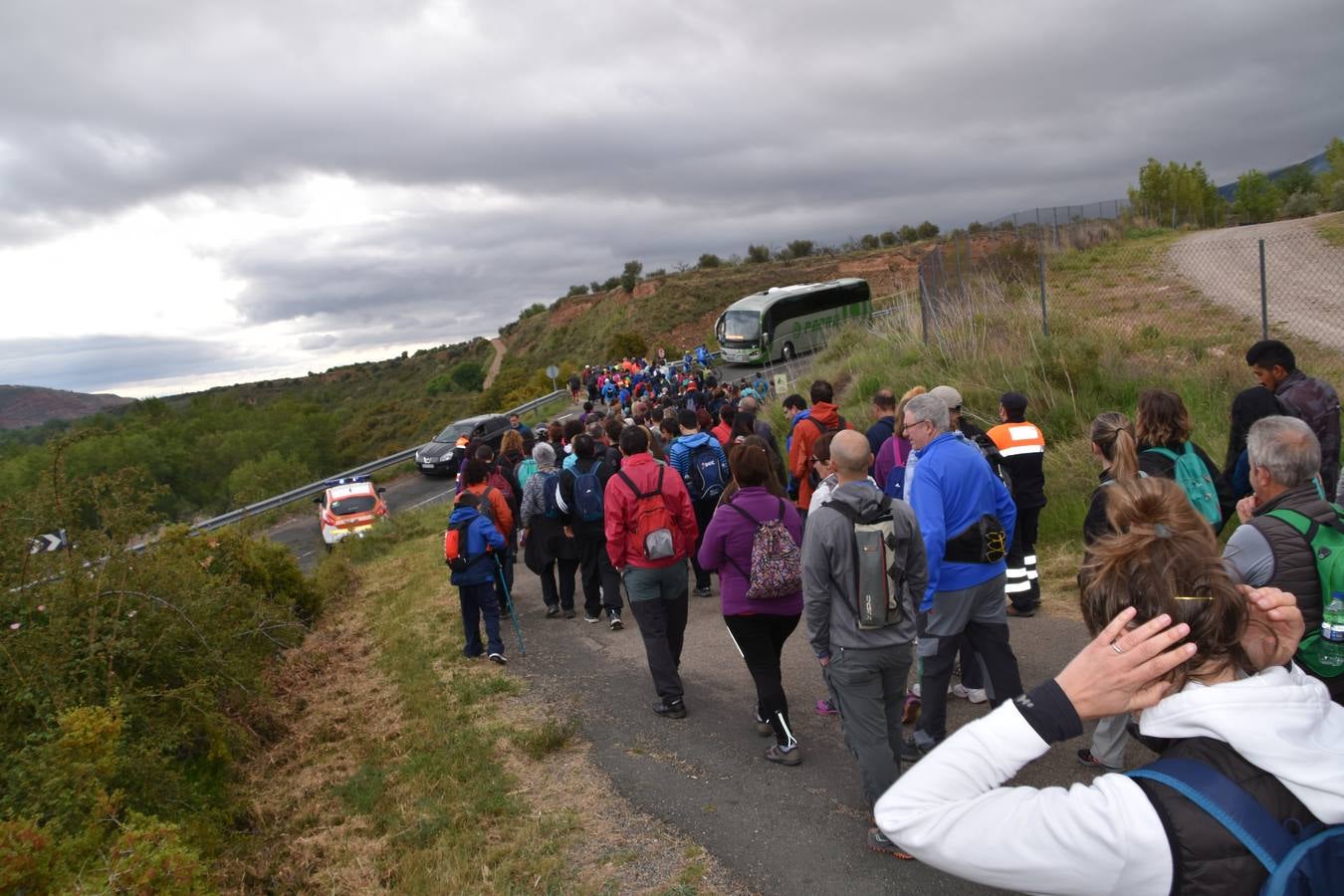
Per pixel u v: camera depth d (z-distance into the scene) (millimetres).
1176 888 1137
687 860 4266
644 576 5941
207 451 51500
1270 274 22047
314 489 25094
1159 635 1242
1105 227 39781
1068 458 9664
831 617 4066
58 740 4340
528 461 10219
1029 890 1222
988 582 4406
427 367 145000
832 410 7750
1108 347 12055
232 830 5195
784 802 4691
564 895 4078
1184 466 4410
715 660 7125
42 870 3344
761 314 38562
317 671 8211
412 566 13242
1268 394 4973
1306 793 1163
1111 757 4398
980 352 13289
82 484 5730
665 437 10461
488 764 5582
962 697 5605
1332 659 2662
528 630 8797
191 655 5902
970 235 23734
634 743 5707
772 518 4961
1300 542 2781
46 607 5195
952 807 1255
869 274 76500
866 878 3949
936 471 4328
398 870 4508
